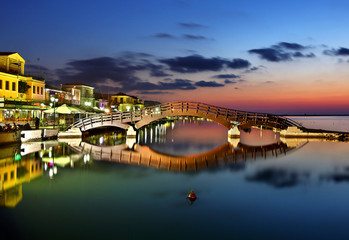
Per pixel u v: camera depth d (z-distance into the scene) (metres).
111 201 11.96
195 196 12.46
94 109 52.50
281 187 14.64
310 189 14.28
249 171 18.73
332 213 10.96
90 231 9.02
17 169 17.97
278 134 55.53
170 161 22.80
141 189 13.86
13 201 11.72
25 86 43.72
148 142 38.16
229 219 10.23
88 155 24.78
